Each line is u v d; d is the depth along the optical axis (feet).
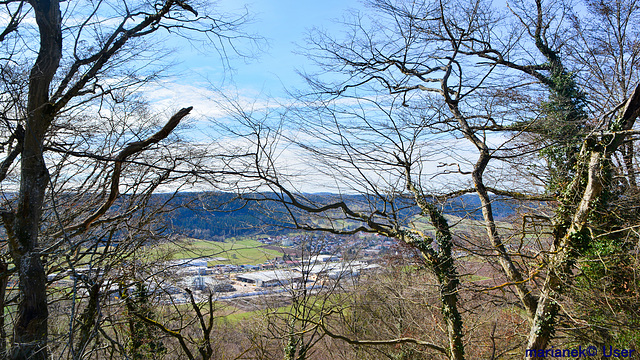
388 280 45.50
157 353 30.55
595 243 29.22
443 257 29.99
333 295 41.42
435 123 34.91
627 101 27.45
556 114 36.01
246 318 40.22
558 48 43.29
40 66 19.80
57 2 20.33
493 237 31.81
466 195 33.91
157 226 27.89
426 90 41.11
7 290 23.22
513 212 37.47
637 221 29.99
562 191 31.94
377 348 47.50
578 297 29.53
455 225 28.45
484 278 39.37
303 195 28.07
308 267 36.60
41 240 23.06
